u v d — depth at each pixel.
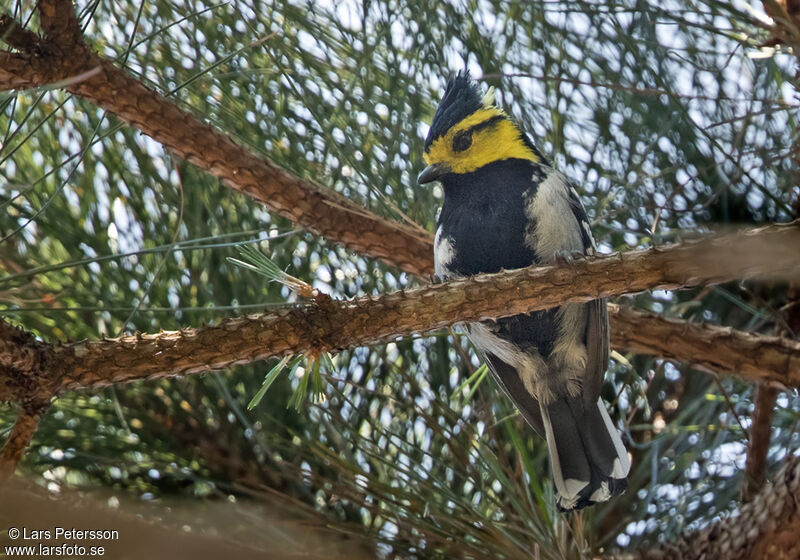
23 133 6.21
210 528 5.14
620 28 6.55
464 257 7.36
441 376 6.40
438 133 7.19
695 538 5.46
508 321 7.28
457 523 5.33
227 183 6.07
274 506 5.50
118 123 6.12
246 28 6.46
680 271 5.07
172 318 6.21
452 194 7.50
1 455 4.55
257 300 6.39
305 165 6.53
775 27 5.24
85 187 6.38
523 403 7.01
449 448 5.81
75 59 5.43
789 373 5.69
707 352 5.87
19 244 6.21
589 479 5.89
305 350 4.92
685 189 6.72
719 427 5.95
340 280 6.80
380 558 5.35
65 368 4.71
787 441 6.09
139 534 3.82
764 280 6.31
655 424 6.48
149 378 4.82
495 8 6.85
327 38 6.60
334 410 6.07
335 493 5.53
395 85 6.71
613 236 7.07
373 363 6.35
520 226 7.23
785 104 5.79
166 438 6.00
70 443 5.84
